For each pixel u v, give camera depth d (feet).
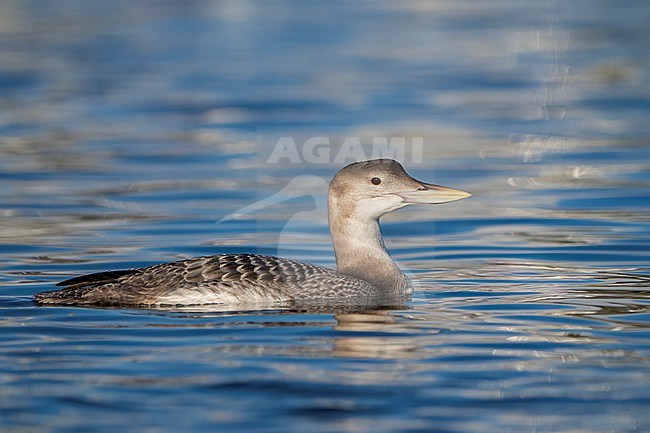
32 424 26.76
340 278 38.24
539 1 153.17
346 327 34.53
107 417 27.14
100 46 121.49
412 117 84.23
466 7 149.48
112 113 87.81
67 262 45.88
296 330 34.22
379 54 115.96
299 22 138.00
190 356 31.45
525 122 83.56
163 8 149.38
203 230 52.19
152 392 28.73
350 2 155.22
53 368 30.50
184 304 36.63
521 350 32.24
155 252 47.91
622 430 26.48
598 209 56.85
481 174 66.44
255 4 153.99
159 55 116.26
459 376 29.96
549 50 116.37
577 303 38.11
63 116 86.58
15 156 71.92
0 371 30.27
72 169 67.97
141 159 70.74
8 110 88.79
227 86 99.30
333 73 105.29
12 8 148.15
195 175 65.67
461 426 26.68
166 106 90.58
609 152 72.54
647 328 34.63
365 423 26.78
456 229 52.85
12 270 44.19
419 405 27.94
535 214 55.83
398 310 37.11
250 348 32.22
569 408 27.81
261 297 36.94
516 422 26.91
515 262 45.68
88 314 35.78
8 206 58.23
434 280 42.29
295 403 27.96
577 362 31.17
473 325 35.04
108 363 30.89
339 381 29.48
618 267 44.29
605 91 96.27
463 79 102.22
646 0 150.61
